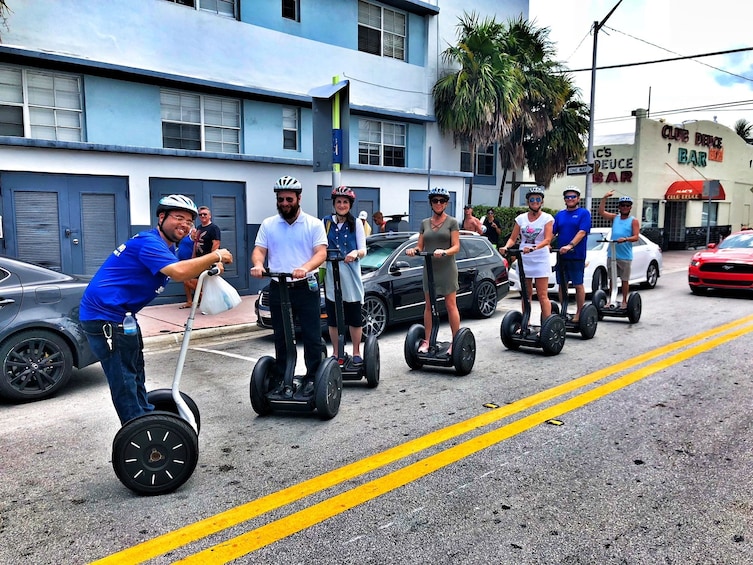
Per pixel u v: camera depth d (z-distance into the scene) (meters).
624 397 5.55
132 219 10.80
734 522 3.29
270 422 5.00
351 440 4.56
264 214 12.62
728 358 7.01
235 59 12.79
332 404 5.02
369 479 3.86
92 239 10.41
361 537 3.16
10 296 5.55
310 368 5.20
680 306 11.20
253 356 7.74
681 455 4.21
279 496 3.64
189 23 12.02
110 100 11.15
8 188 9.51
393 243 9.32
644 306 11.23
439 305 9.23
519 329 7.52
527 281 7.58
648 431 4.68
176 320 9.68
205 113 12.61
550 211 20.31
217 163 11.81
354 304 6.07
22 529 3.29
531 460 4.14
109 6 10.93
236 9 12.86
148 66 11.50
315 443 4.50
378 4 15.87
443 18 17.48
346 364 5.92
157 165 11.02
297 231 4.94
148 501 3.60
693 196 25.41
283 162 12.67
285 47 13.64
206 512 3.45
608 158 25.69
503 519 3.34
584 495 3.62
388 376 6.43
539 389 5.85
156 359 7.58
